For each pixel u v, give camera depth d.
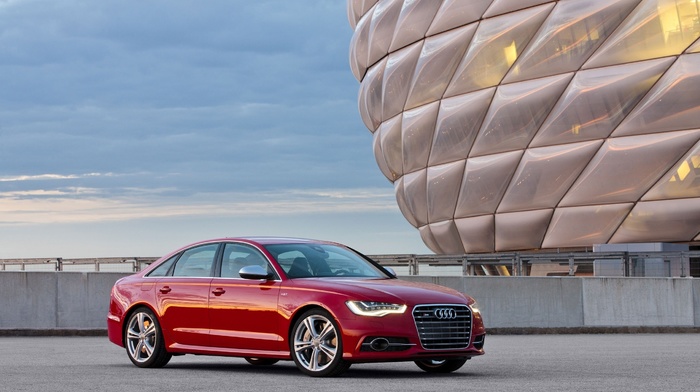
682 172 24.05
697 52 23.89
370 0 33.50
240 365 11.23
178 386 8.27
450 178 28.39
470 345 9.41
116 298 11.05
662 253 22.95
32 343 15.25
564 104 25.52
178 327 10.35
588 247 25.75
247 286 9.91
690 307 18.78
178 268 10.71
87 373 9.70
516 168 26.66
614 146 24.81
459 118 27.70
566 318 18.80
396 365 10.91
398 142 31.08
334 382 8.62
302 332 9.40
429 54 28.67
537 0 26.38
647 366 10.37
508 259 24.42
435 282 18.56
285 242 10.38
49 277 17.84
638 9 24.72
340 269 10.13
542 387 7.97
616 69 24.81
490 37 27.00
